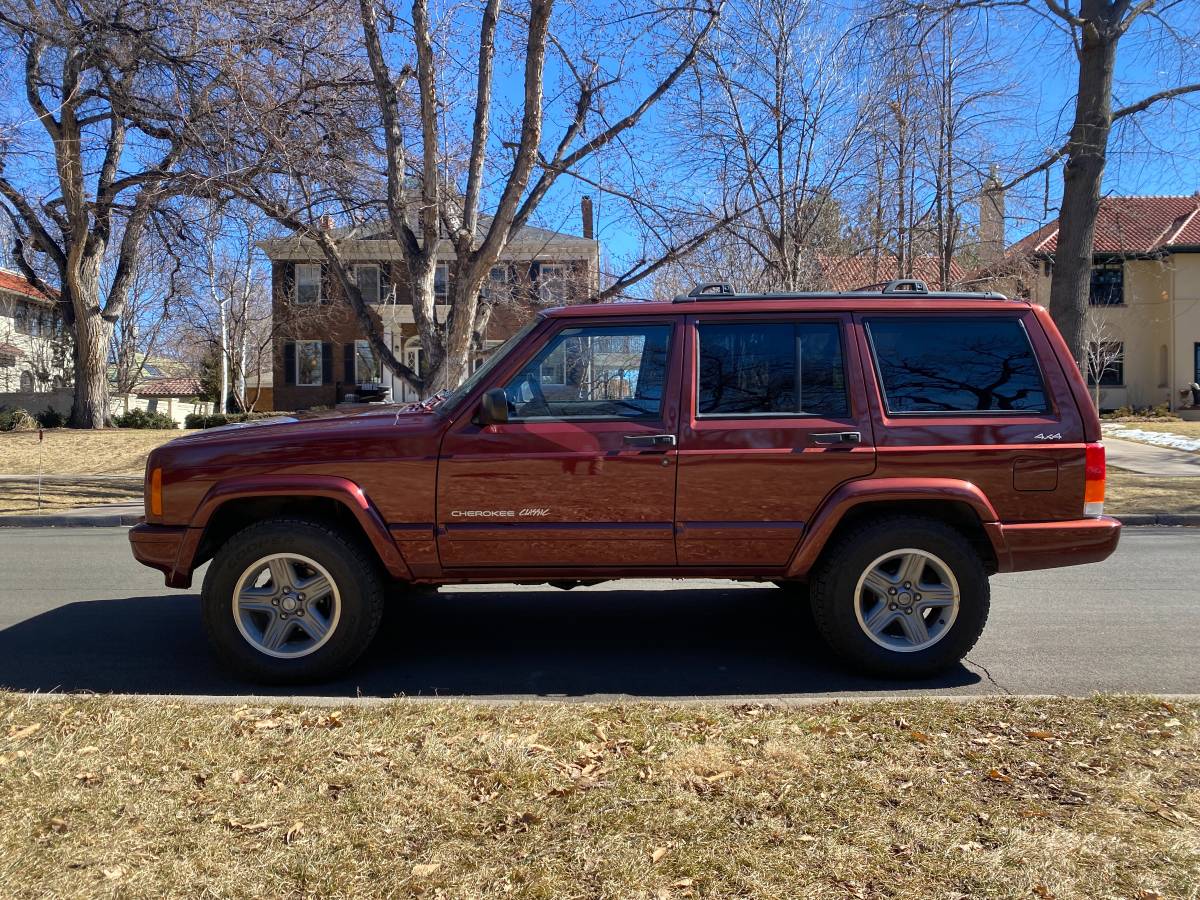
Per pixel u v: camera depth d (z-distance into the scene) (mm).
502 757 3266
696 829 2734
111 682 4531
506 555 4480
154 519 4484
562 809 2867
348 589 4379
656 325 4562
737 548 4457
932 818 2805
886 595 4469
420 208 12367
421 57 10836
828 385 4496
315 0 12102
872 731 3523
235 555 4348
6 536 10727
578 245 18422
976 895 2389
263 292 38125
